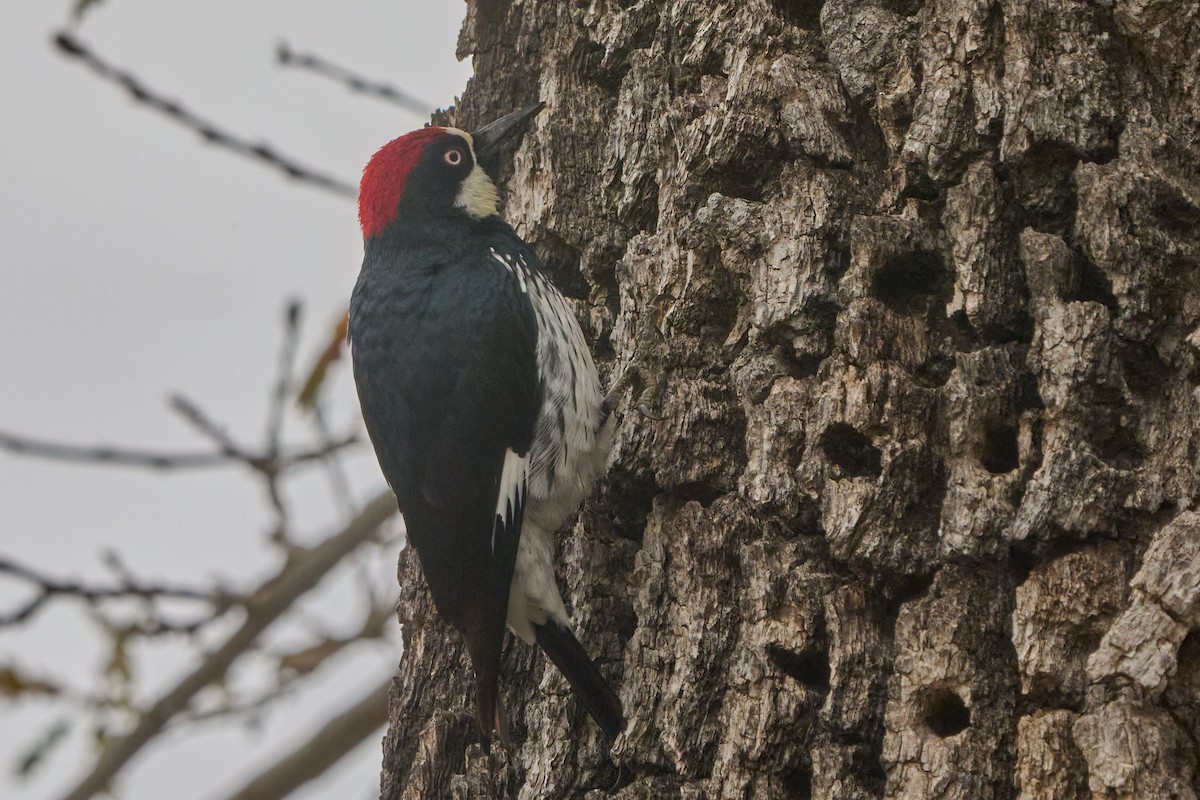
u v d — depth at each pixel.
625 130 10.73
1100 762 7.52
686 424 9.63
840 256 9.29
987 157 8.77
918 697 8.20
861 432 8.66
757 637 8.85
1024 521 8.06
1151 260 8.29
